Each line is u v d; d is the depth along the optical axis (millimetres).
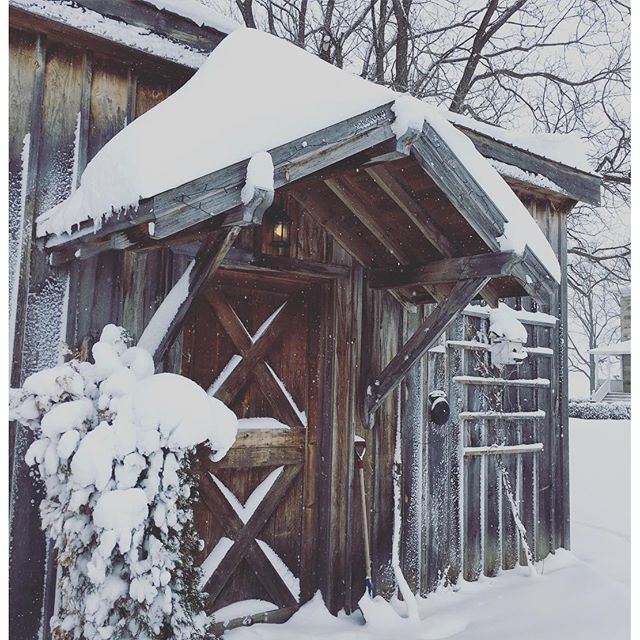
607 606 4219
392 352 4418
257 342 3979
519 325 5031
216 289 3855
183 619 2457
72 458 2363
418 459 4566
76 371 2633
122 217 2266
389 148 2881
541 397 5699
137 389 2531
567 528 5777
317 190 3758
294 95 2695
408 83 12289
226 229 2600
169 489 2461
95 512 2268
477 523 4977
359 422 4191
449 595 4562
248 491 3893
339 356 4113
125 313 3248
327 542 3984
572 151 5828
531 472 5527
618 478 10711
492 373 5250
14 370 2826
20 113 2951
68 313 3039
